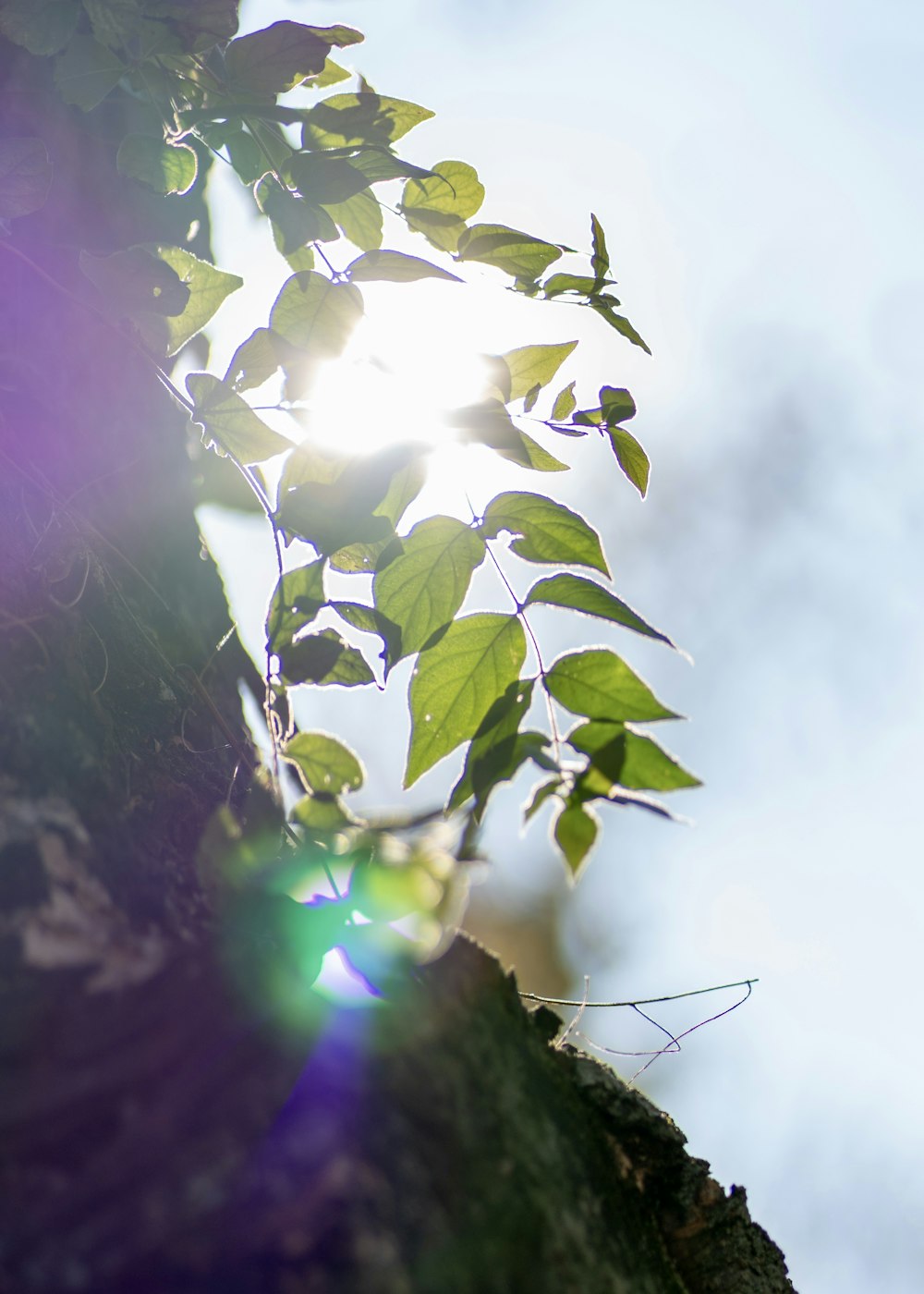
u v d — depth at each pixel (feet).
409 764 2.50
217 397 2.64
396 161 2.72
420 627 2.56
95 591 2.73
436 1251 2.08
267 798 2.57
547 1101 2.36
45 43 2.74
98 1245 2.02
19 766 2.31
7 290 2.89
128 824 2.35
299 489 2.54
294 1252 2.03
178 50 2.72
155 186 2.81
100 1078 2.10
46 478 2.78
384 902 2.26
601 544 2.57
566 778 2.41
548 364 2.67
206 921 2.26
